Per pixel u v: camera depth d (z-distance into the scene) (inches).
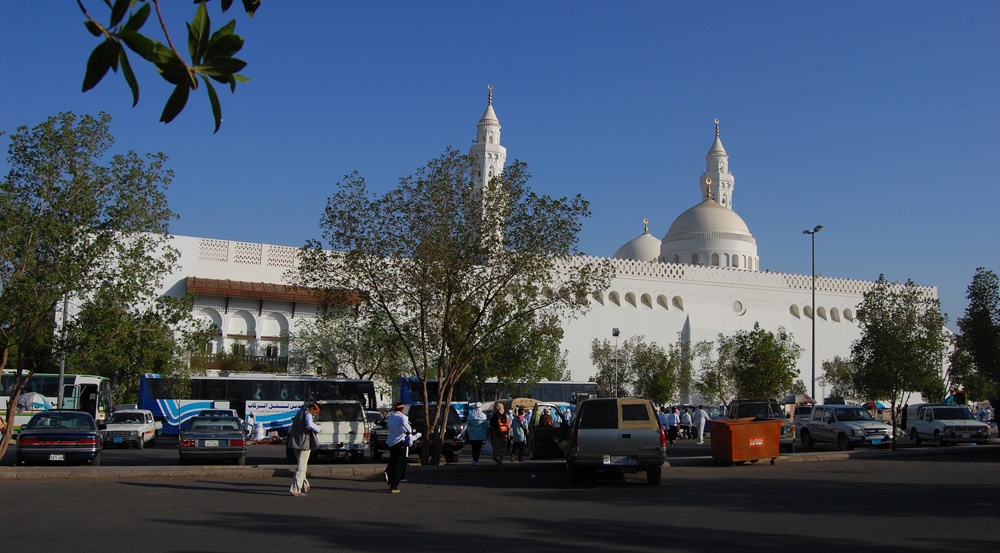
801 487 652.7
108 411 1465.3
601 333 2625.5
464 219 874.1
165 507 524.7
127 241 824.9
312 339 1955.0
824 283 3051.2
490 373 1450.5
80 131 762.2
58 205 741.3
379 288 869.8
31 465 817.5
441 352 862.5
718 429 894.4
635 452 646.5
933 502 552.1
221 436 881.5
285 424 1505.9
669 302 2787.9
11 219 722.2
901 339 1221.7
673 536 410.6
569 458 684.1
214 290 2028.8
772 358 1643.7
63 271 738.8
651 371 2263.8
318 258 859.4
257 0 145.9
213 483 685.9
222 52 139.4
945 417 1301.7
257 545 382.3
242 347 2033.7
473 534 417.1
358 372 1839.3
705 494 605.9
